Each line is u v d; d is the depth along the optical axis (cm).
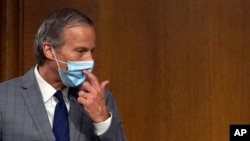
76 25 594
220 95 854
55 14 608
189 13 852
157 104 865
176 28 855
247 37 845
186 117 861
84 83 599
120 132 620
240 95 852
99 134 601
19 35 867
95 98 593
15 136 598
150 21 858
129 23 861
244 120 853
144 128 870
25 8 866
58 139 605
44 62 617
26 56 869
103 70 866
